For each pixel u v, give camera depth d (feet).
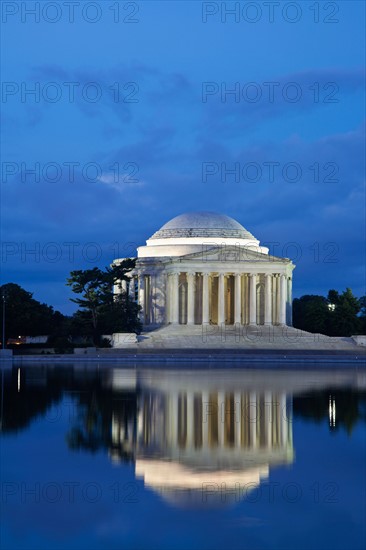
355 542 108.47
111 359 503.20
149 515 119.65
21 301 645.51
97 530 113.09
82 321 625.82
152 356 508.94
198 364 469.57
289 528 113.91
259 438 179.73
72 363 481.05
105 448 166.71
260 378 343.67
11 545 107.86
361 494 130.21
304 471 145.89
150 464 151.43
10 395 264.72
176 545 107.24
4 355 522.47
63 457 157.58
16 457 157.48
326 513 120.57
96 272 629.92
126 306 638.12
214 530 112.98
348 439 178.19
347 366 457.27
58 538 110.22
